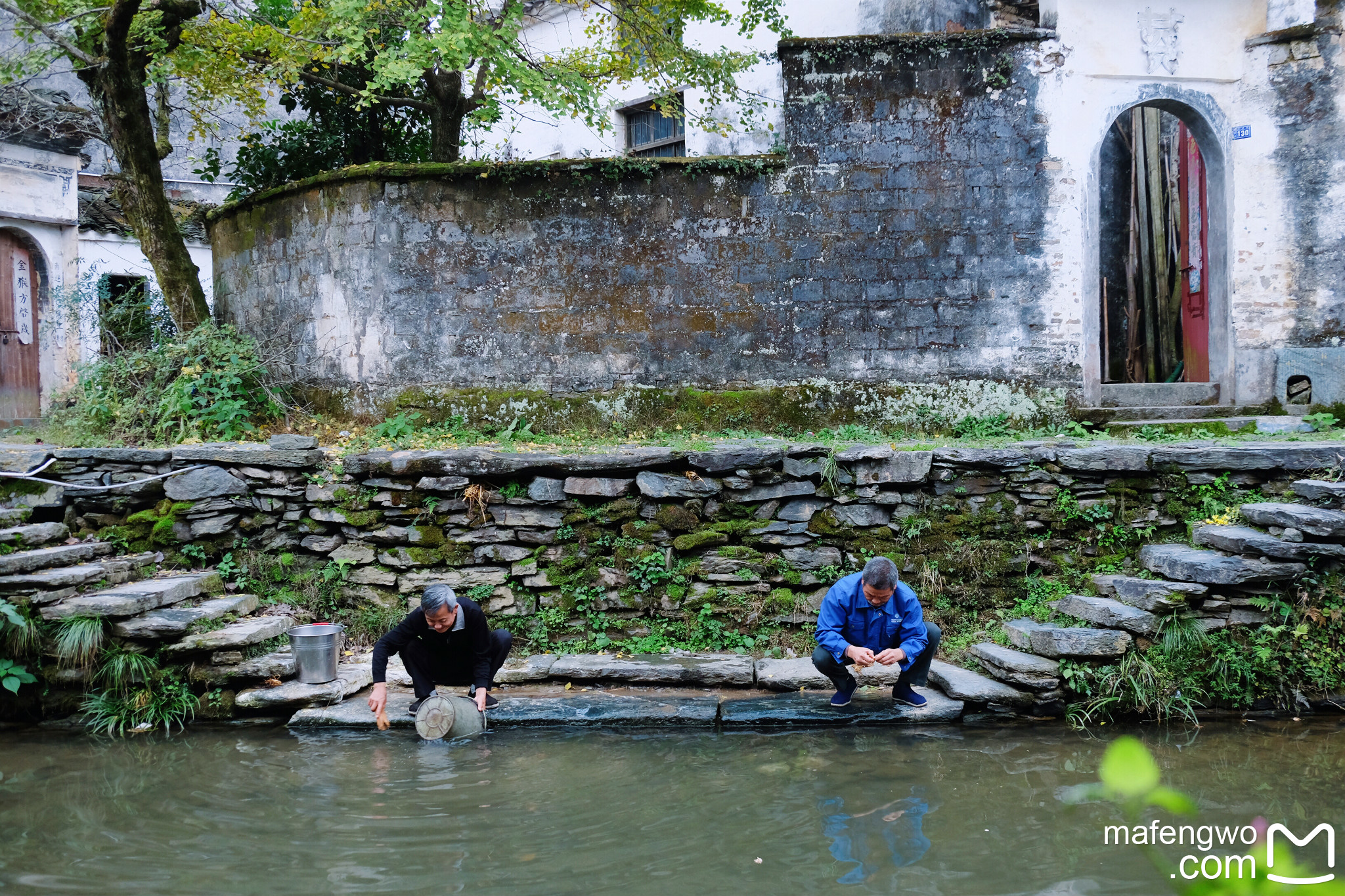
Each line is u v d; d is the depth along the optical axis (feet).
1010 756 15.99
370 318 25.84
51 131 37.86
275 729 17.95
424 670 17.92
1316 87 25.48
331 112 32.53
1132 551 21.24
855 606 17.57
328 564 22.35
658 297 25.63
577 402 25.66
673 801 14.16
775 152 25.61
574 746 16.72
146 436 24.81
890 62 25.21
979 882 11.55
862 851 12.42
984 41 25.09
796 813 13.66
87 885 11.69
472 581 21.76
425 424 25.59
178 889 11.59
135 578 21.03
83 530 22.31
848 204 25.44
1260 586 18.54
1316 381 25.55
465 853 12.48
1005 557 21.45
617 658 20.65
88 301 34.88
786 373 25.70
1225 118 26.02
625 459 21.50
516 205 25.58
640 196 25.52
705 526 21.77
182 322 28.53
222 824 13.50
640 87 39.60
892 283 25.48
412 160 33.94
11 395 38.93
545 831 13.15
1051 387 25.40
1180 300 35.45
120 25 24.88
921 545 21.67
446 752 16.49
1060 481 21.49
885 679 19.29
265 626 19.90
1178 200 35.68
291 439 22.67
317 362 26.94
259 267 28.58
